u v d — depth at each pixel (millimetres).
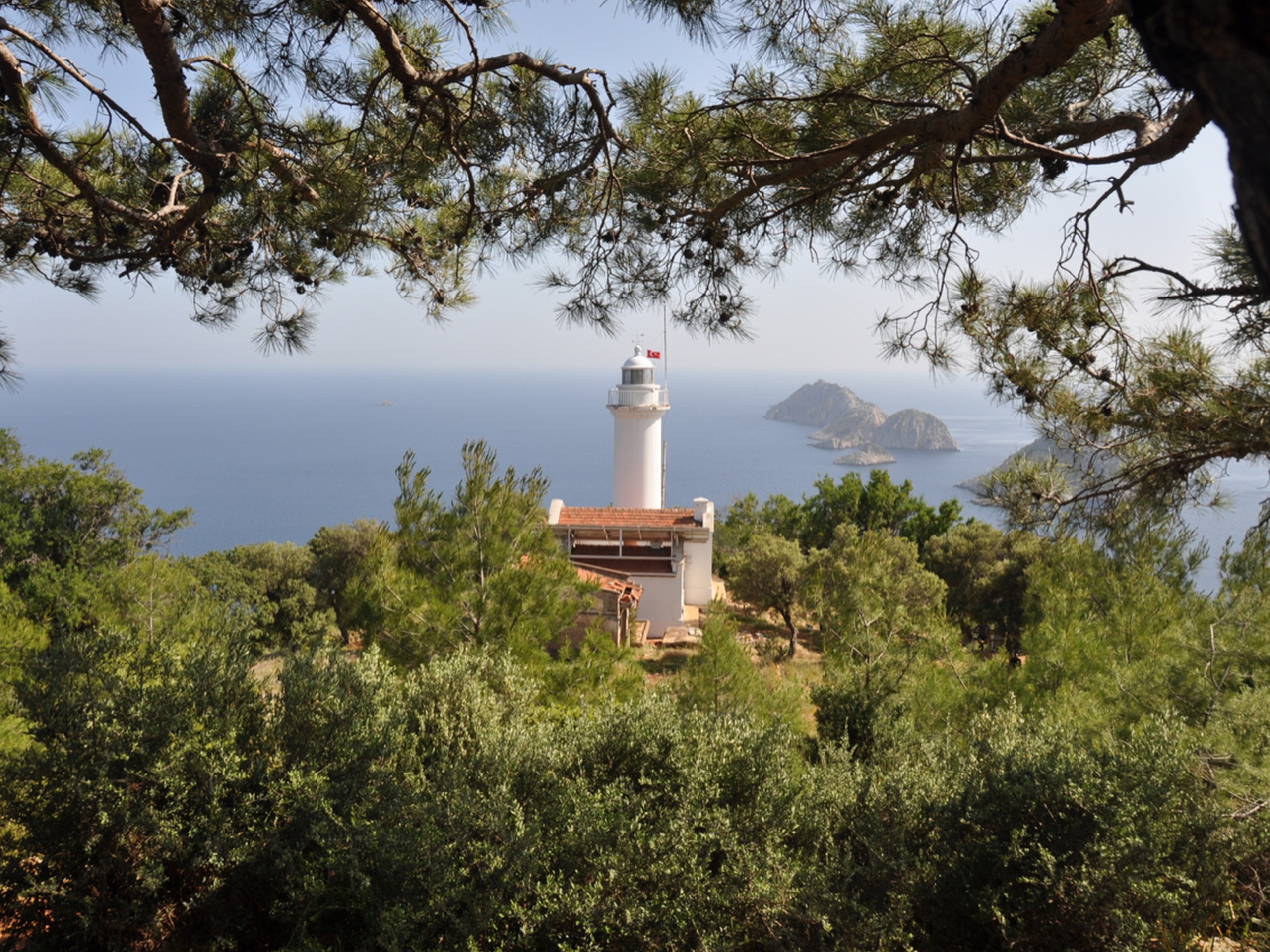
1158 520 4410
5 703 5574
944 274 4246
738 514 44656
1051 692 8070
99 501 23469
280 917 4473
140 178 4734
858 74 4020
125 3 2986
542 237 5020
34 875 4527
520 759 5512
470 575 8688
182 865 4605
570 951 4199
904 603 10375
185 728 4863
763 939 4492
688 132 4277
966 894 4629
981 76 3838
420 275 5367
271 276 4984
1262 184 1039
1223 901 4957
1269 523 3939
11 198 4516
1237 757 5527
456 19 3777
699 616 31812
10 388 4203
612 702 6367
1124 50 4012
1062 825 4664
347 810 4824
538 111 4371
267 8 3613
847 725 8352
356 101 4047
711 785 5277
